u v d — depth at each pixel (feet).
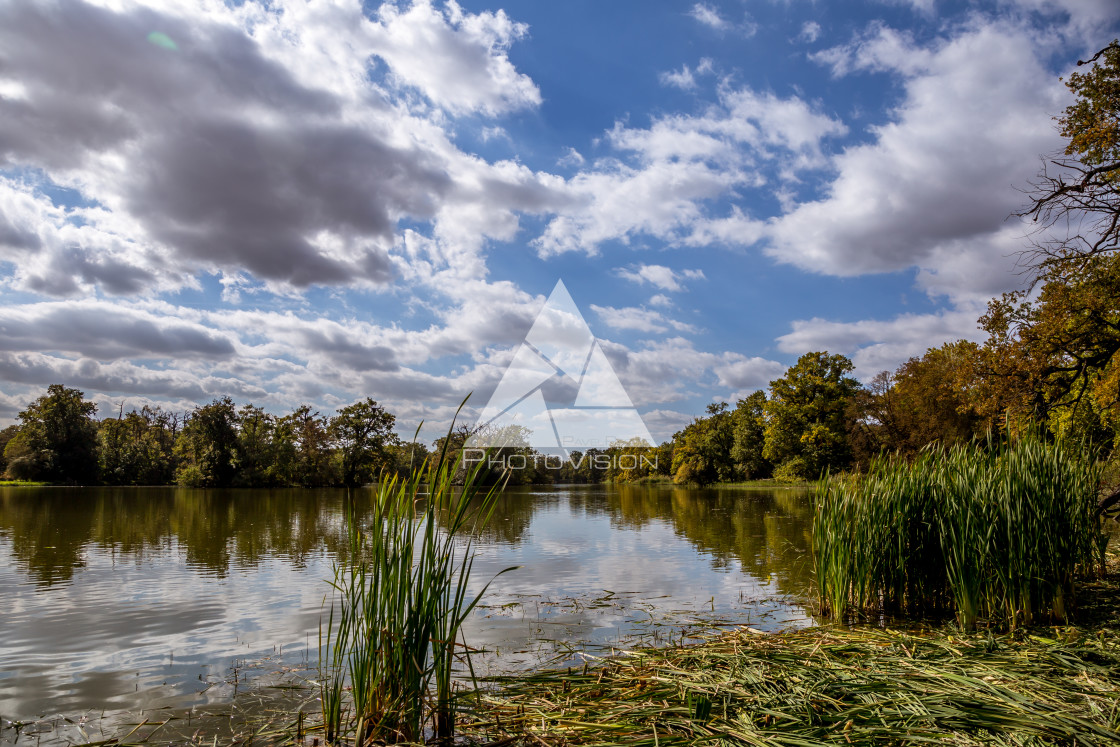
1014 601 19.22
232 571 33.55
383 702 11.16
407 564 11.25
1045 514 19.63
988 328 42.73
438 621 11.58
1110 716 11.18
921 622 20.58
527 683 14.29
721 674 13.78
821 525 22.54
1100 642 16.05
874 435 118.32
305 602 25.66
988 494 20.07
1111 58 35.70
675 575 31.04
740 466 179.73
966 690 12.51
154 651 18.69
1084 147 36.76
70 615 23.43
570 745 10.48
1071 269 39.24
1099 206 37.50
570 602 24.57
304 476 183.42
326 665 16.55
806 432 138.10
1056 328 39.11
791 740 10.10
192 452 193.06
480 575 31.24
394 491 11.37
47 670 16.90
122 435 216.95
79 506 89.51
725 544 43.65
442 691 11.46
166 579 31.14
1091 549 23.11
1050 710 11.53
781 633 18.37
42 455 182.60
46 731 12.77
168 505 93.04
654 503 95.30
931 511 22.44
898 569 22.00
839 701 12.15
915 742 10.24
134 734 12.53
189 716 13.44
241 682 15.79
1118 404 38.27
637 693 12.95
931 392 100.63
